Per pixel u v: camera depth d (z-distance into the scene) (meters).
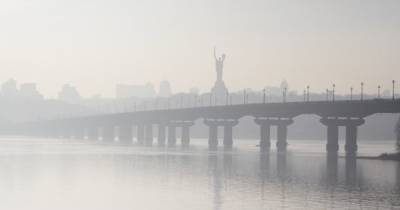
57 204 153.00
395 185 191.38
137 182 194.75
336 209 149.25
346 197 166.38
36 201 157.12
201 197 164.38
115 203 154.75
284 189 180.50
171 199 161.12
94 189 178.38
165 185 188.00
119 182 194.62
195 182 196.00
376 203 157.62
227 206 151.50
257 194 170.50
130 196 165.38
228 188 182.12
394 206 153.62
